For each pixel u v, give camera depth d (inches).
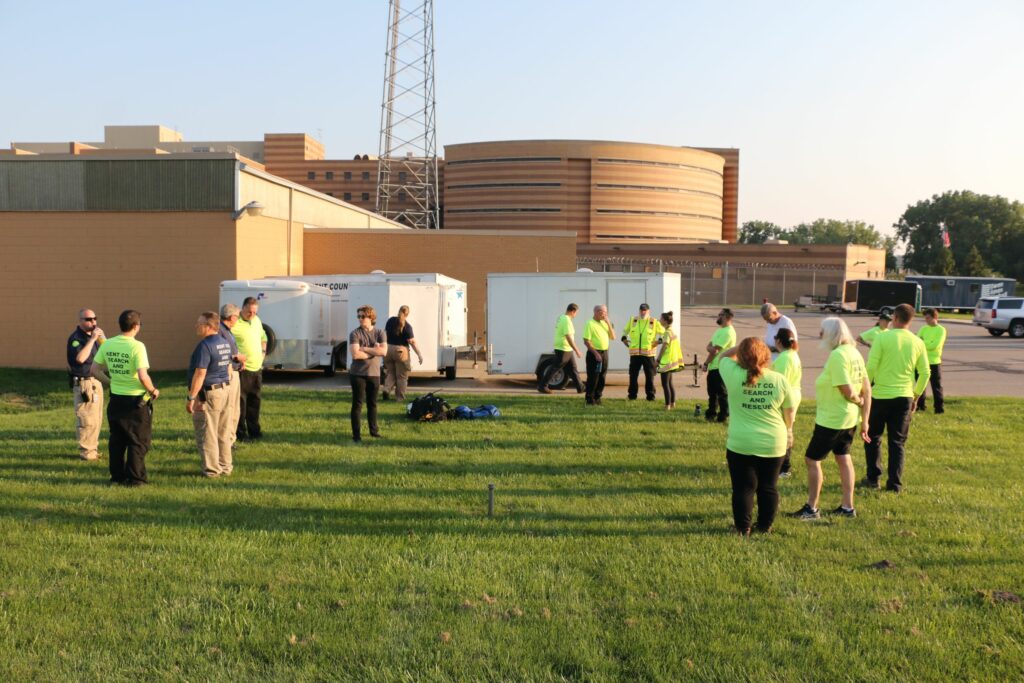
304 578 230.2
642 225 3981.3
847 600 219.1
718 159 4362.7
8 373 862.5
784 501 331.0
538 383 738.2
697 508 312.3
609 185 3907.5
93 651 184.7
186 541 261.3
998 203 5132.9
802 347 1289.4
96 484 341.4
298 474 363.9
